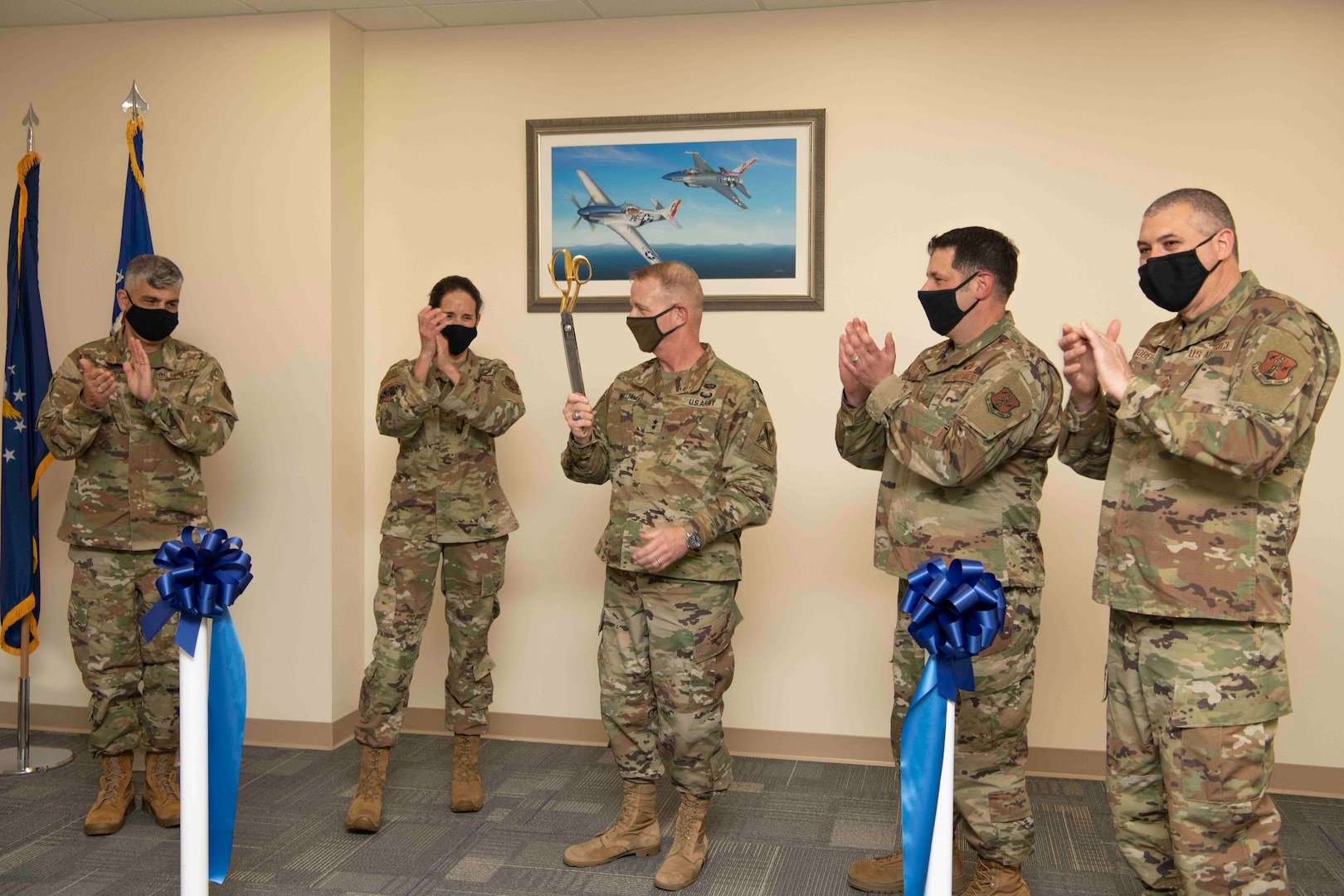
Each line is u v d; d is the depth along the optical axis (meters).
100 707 3.09
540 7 3.71
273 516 3.85
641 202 3.79
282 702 3.86
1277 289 3.41
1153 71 3.48
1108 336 2.08
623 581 2.80
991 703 2.39
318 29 3.78
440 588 3.97
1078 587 3.55
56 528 3.97
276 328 3.83
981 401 2.28
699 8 3.70
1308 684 3.41
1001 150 3.57
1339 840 3.03
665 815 3.22
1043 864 2.87
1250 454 1.86
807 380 3.71
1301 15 3.38
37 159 3.57
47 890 2.69
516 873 2.81
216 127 3.87
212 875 2.22
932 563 1.87
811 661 3.74
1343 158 3.37
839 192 3.68
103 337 3.94
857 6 3.65
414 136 3.96
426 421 3.19
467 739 3.28
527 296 3.88
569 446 2.86
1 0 3.71
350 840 3.01
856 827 3.12
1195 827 2.00
